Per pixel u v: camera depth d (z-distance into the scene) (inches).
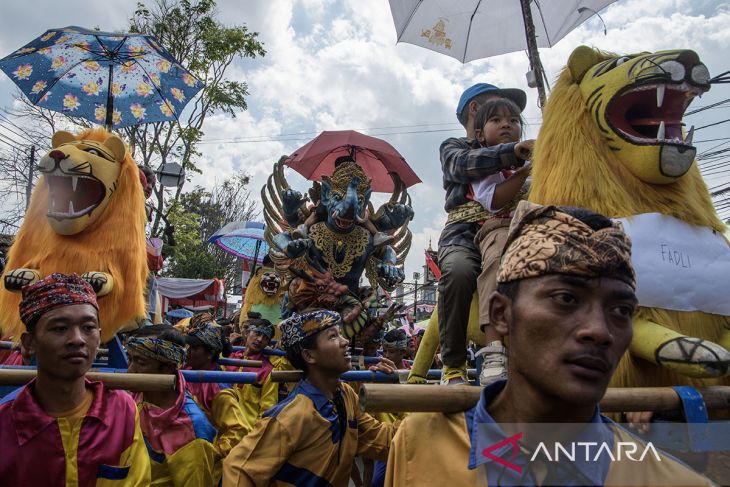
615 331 54.3
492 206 133.9
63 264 188.1
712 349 86.1
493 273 127.4
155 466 131.5
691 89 102.0
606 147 108.6
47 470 98.4
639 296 97.3
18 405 99.7
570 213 59.2
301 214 216.5
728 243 109.3
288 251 198.1
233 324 382.6
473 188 139.3
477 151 134.6
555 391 53.0
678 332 97.3
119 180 200.4
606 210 103.7
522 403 57.5
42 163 186.9
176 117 277.3
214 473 148.9
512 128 140.6
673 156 101.7
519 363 56.2
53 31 263.4
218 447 154.7
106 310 187.0
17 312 186.9
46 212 196.5
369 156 251.3
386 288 220.7
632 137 104.4
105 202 195.3
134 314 191.6
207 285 673.6
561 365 52.9
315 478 129.5
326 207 209.9
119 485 103.6
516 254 58.0
